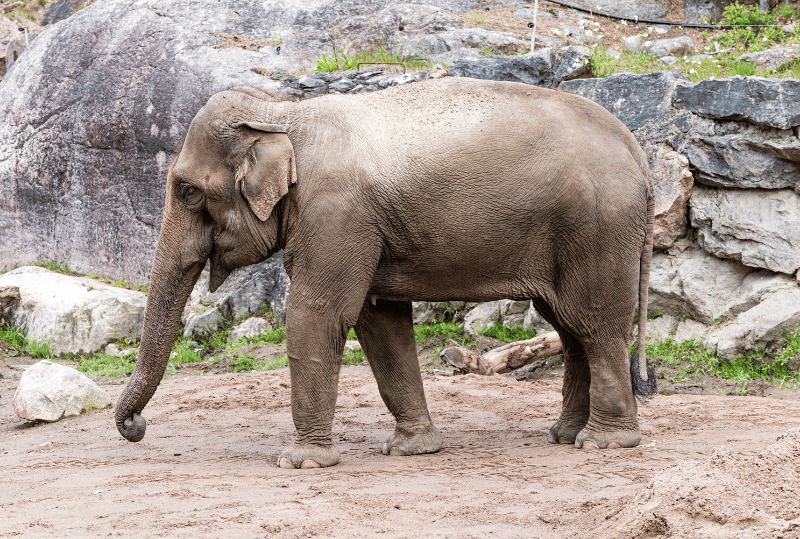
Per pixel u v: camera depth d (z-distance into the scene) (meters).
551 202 6.98
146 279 17.61
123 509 5.47
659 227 12.84
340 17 19.33
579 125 7.16
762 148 12.09
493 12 19.92
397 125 7.07
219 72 17.42
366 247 6.90
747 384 10.86
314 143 6.96
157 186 17.56
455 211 6.91
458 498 5.55
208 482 6.27
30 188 19.80
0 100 21.22
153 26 19.02
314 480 6.27
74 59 19.67
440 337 14.05
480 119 7.05
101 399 10.65
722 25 17.61
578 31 18.70
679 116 13.02
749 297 12.06
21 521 5.27
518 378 12.41
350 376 12.28
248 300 15.69
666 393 10.84
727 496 4.22
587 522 4.75
